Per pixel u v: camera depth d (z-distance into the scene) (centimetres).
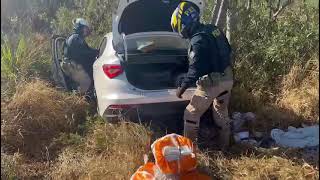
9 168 441
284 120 545
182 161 334
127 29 546
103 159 449
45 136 515
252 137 513
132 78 495
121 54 498
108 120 491
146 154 432
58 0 1030
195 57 411
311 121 543
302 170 426
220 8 605
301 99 571
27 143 502
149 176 352
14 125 506
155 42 534
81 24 657
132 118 484
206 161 437
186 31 424
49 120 527
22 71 633
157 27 557
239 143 485
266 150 462
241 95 580
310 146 476
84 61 627
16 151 489
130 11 521
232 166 439
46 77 673
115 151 460
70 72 629
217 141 491
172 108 484
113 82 482
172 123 504
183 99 476
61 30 891
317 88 571
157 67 523
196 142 457
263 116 553
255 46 622
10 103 532
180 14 421
